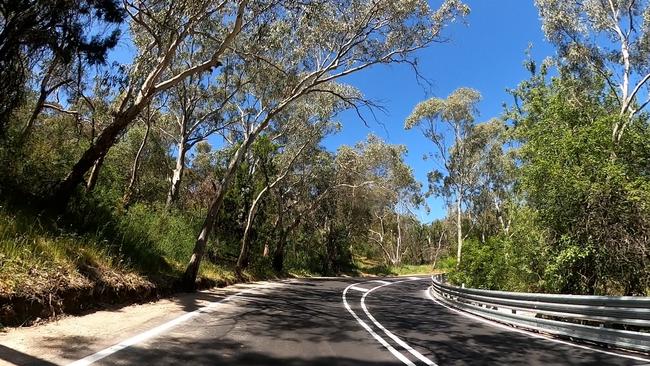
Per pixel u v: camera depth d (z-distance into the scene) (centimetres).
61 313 861
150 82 1414
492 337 1088
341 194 4772
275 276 3672
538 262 1783
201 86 2803
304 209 4475
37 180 1331
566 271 1605
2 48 1119
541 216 1695
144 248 1562
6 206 1079
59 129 1844
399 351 863
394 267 7381
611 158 1661
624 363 795
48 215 1229
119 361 614
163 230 2000
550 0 2294
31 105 1744
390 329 1160
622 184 1507
